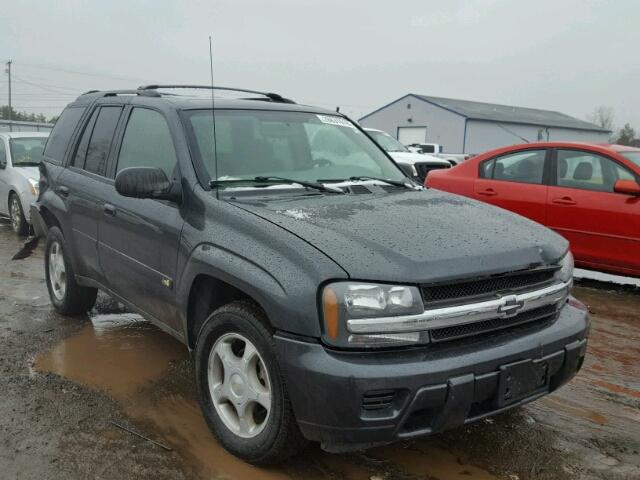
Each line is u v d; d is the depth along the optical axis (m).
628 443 3.44
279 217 3.12
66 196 4.95
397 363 2.63
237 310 3.04
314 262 2.72
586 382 4.29
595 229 6.56
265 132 4.12
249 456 3.07
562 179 6.92
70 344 4.81
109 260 4.37
